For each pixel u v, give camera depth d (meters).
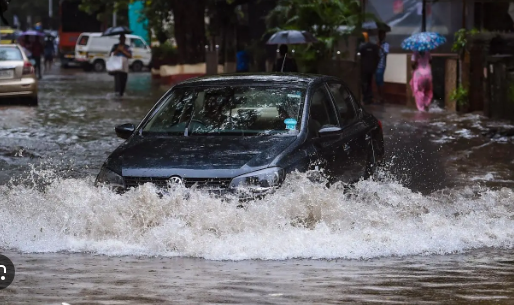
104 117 39.88
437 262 13.36
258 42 63.06
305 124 16.67
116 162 15.77
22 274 12.37
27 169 24.45
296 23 47.16
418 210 16.80
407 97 44.16
